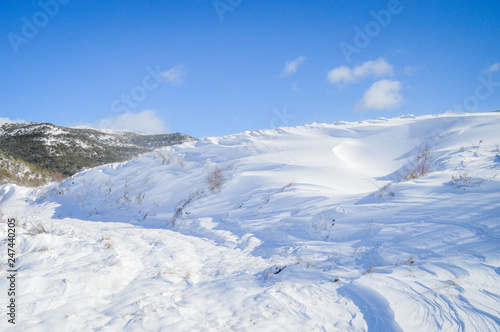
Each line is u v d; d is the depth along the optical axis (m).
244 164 20.98
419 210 7.55
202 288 5.27
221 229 11.78
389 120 26.78
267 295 4.57
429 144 18.08
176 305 4.29
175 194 19.08
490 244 5.05
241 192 16.70
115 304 4.32
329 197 11.81
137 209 18.28
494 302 3.63
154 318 3.76
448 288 4.09
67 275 5.02
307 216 10.27
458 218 6.39
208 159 23.67
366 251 6.43
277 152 22.62
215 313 4.09
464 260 4.82
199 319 3.87
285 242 8.56
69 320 3.56
